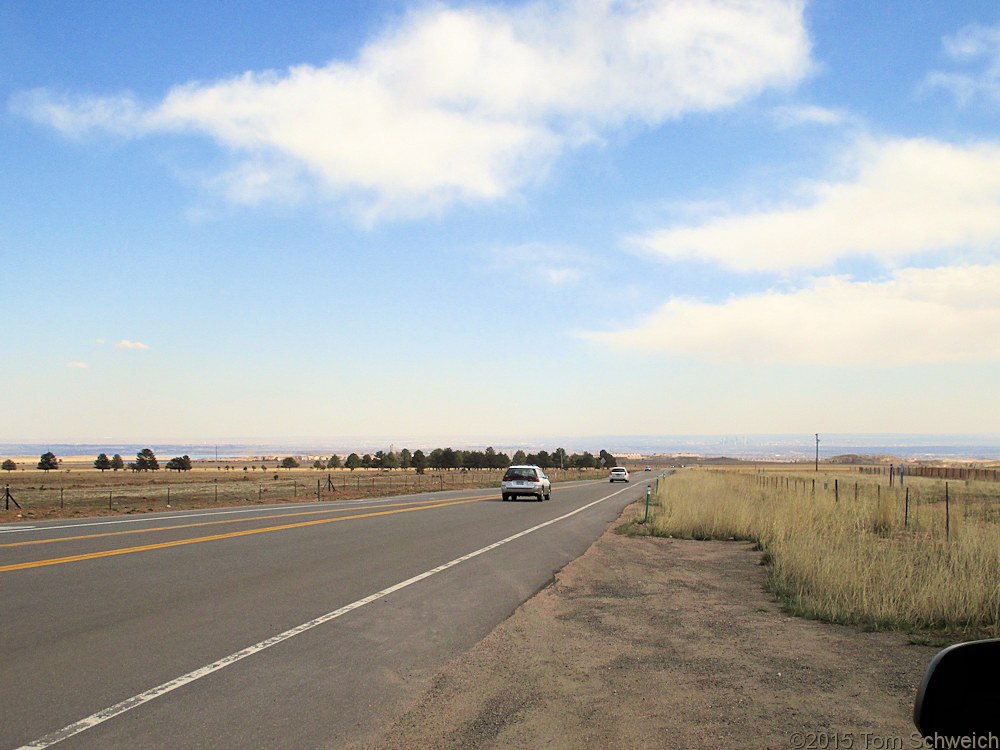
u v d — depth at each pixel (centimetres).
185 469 13775
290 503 3219
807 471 10462
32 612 872
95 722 529
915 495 3372
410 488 5438
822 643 802
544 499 3669
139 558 1310
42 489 5444
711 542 1800
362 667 685
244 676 646
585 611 971
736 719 563
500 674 676
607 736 527
